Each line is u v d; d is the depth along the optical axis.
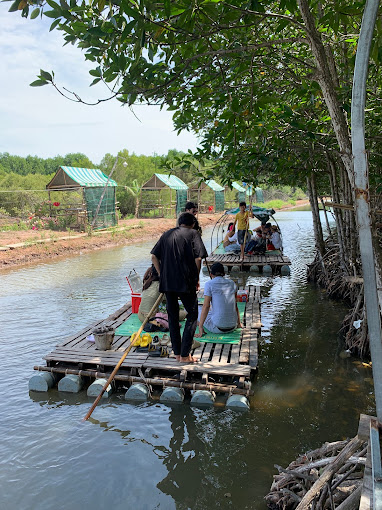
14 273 13.16
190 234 5.25
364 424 2.15
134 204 34.09
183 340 5.51
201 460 4.16
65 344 6.30
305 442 4.39
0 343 7.18
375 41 3.24
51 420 4.86
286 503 3.32
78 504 3.57
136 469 4.04
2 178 33.75
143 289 6.96
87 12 2.98
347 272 9.05
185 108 4.69
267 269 12.82
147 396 5.30
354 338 6.75
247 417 4.89
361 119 1.77
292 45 6.28
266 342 7.20
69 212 23.42
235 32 3.96
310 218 33.12
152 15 2.91
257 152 5.15
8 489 3.76
